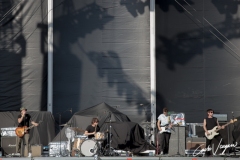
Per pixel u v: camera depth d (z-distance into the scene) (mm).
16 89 42375
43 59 42562
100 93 42719
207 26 42812
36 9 42688
